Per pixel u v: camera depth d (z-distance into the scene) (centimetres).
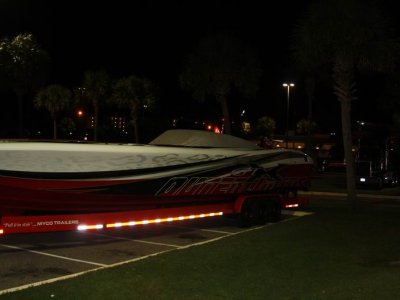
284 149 1756
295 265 1020
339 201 2530
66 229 1226
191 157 1462
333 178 4638
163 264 1013
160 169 1388
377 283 862
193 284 869
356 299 777
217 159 1526
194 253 1124
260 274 943
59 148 1203
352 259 1080
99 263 1095
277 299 786
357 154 3800
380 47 1738
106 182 1279
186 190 1461
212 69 2967
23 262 1094
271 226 1540
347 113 1864
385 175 3772
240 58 2966
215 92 3067
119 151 1303
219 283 877
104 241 1342
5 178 1135
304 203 1848
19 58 4544
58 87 6469
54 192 1202
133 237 1409
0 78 4550
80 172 1234
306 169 1836
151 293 814
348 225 1546
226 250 1160
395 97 4191
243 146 1678
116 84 5938
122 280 886
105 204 1295
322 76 1995
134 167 1331
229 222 1714
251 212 1617
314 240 1294
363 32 1697
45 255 1163
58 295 793
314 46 1759
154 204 1404
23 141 1220
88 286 845
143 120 7056
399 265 1017
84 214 1262
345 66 1820
